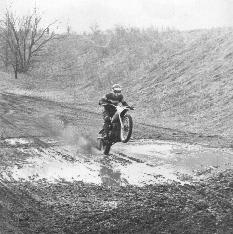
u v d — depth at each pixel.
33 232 5.77
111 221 6.18
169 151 11.24
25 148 10.98
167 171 9.14
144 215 6.38
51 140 12.21
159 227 5.96
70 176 8.63
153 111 18.75
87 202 7.01
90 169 9.26
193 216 6.33
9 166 9.13
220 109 16.39
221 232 5.74
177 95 19.73
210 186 7.89
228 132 13.80
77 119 16.11
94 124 15.27
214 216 6.32
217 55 22.45
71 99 23.48
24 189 7.59
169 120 16.91
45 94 25.16
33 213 6.45
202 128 14.84
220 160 10.12
